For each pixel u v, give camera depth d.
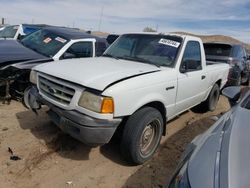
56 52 7.10
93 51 7.74
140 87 4.09
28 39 8.08
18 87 6.49
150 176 4.16
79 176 4.00
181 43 5.21
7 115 5.80
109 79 3.93
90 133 3.76
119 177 4.08
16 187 3.61
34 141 4.75
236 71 10.77
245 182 2.09
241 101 3.75
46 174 3.95
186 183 2.27
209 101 6.86
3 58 6.47
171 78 4.77
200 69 5.93
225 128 2.99
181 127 6.23
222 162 2.34
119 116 3.88
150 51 5.23
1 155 4.27
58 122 4.16
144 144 4.39
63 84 4.05
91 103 3.77
